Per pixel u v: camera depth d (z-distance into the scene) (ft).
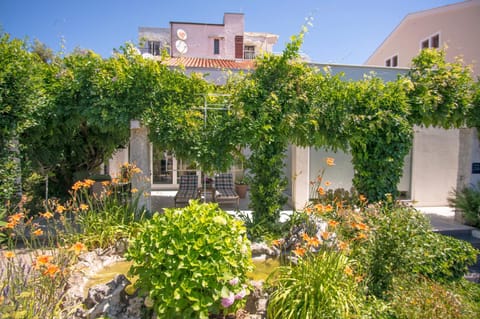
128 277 10.21
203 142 17.60
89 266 12.09
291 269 10.40
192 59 44.19
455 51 38.83
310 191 27.66
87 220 14.76
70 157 26.78
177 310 7.98
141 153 18.47
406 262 11.58
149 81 17.03
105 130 17.89
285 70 17.72
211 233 8.87
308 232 14.70
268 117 17.31
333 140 18.89
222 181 29.96
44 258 8.19
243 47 58.23
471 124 21.42
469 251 14.28
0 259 11.52
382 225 11.98
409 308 9.80
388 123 18.74
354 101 18.81
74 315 8.84
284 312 8.83
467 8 37.37
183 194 27.14
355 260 10.98
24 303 7.68
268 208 17.89
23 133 18.06
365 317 9.25
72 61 17.01
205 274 8.28
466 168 24.80
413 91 20.16
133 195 18.22
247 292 9.45
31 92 15.75
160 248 8.60
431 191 31.19
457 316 9.57
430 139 30.96
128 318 8.73
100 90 16.49
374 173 19.67
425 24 43.88
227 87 18.70
